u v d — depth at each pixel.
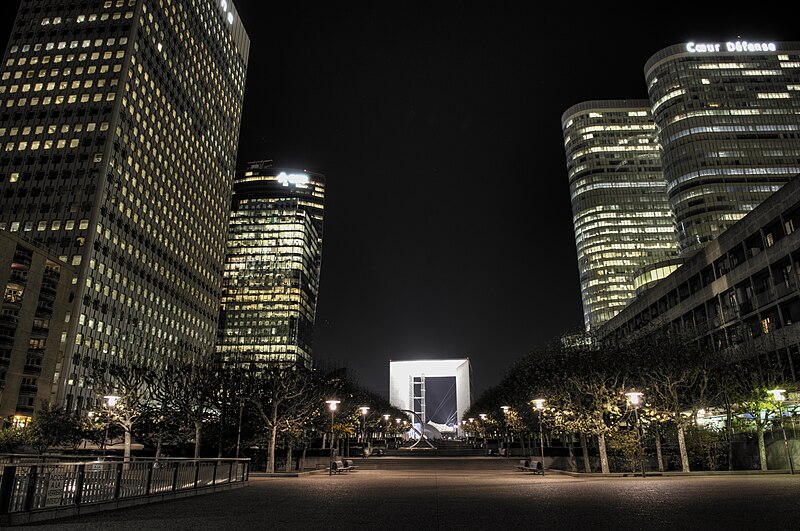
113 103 121.12
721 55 184.50
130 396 51.19
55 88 124.25
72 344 104.50
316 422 57.75
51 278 99.38
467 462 66.25
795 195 49.62
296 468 49.28
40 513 14.20
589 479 33.31
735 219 163.75
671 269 106.31
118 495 17.58
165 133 141.88
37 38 129.62
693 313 72.06
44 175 116.88
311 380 57.78
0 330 88.31
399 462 67.12
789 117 175.62
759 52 184.62
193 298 156.12
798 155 171.00
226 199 180.75
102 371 71.69
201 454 55.16
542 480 32.84
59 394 100.62
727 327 62.59
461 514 15.48
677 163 175.38
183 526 13.28
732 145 172.12
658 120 186.38
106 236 116.81
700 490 22.31
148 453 59.41
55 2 132.62
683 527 12.38
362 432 101.62
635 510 15.79
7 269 89.94
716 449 43.97
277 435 47.97
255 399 47.16
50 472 14.88
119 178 121.62
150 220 134.38
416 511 16.33
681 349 46.44
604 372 42.69
